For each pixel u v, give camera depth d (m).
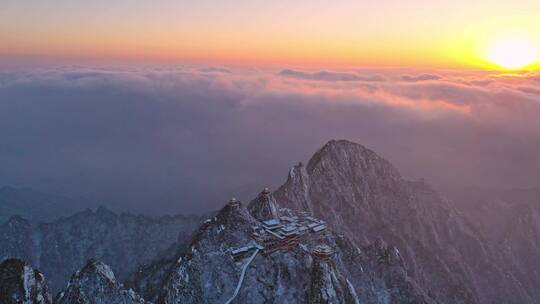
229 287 98.56
